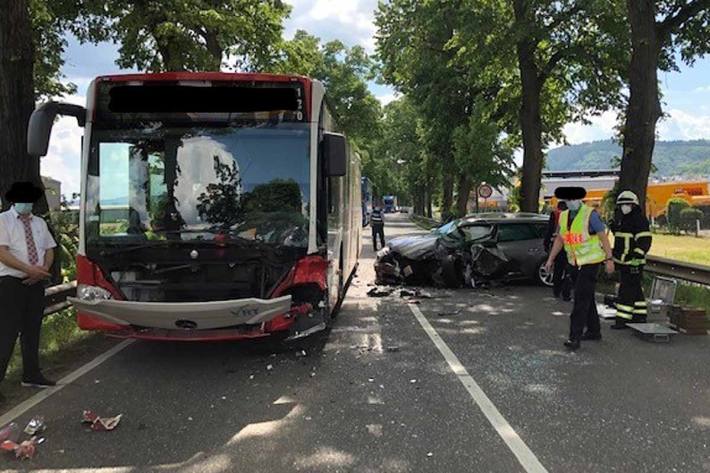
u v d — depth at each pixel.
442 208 49.50
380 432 5.00
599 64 21.75
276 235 6.71
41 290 6.24
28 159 9.60
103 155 6.71
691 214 34.22
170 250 6.57
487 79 25.97
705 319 8.68
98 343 8.15
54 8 17.69
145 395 6.00
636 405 5.65
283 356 7.47
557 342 8.23
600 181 51.69
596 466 4.36
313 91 6.95
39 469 4.34
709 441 4.81
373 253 22.62
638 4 14.02
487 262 13.19
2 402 5.75
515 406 5.62
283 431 5.04
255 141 6.84
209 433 5.01
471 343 8.16
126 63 20.17
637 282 9.03
